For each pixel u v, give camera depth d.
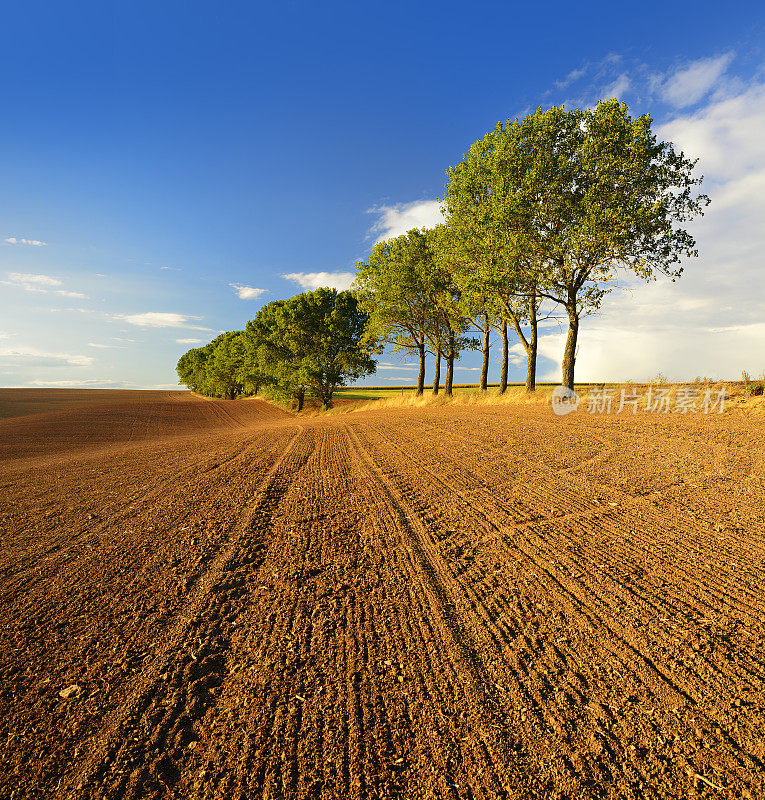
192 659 3.25
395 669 3.09
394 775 2.28
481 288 21.36
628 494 6.17
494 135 21.09
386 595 4.10
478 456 9.42
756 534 4.64
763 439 8.23
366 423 19.72
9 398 79.31
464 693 2.84
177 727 2.63
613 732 2.49
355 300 46.72
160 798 2.18
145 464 12.12
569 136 19.36
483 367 28.95
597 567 4.31
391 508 6.55
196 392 129.62
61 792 2.23
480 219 20.52
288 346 46.09
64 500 8.13
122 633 3.60
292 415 48.28
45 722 2.70
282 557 5.00
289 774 2.30
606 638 3.28
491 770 2.29
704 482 6.30
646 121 17.97
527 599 3.88
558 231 19.73
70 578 4.66
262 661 3.21
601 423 12.02
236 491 8.08
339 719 2.66
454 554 4.88
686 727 2.49
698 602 3.61
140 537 5.82
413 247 31.34
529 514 5.81
